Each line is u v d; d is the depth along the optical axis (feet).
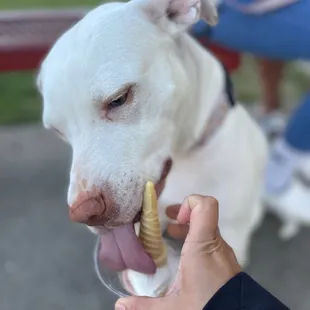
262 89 3.12
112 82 1.34
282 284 2.34
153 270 1.23
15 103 3.45
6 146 3.06
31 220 2.62
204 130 1.68
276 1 2.17
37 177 2.86
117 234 1.33
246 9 2.21
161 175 1.46
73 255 2.45
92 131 1.36
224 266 1.01
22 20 2.55
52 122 1.39
